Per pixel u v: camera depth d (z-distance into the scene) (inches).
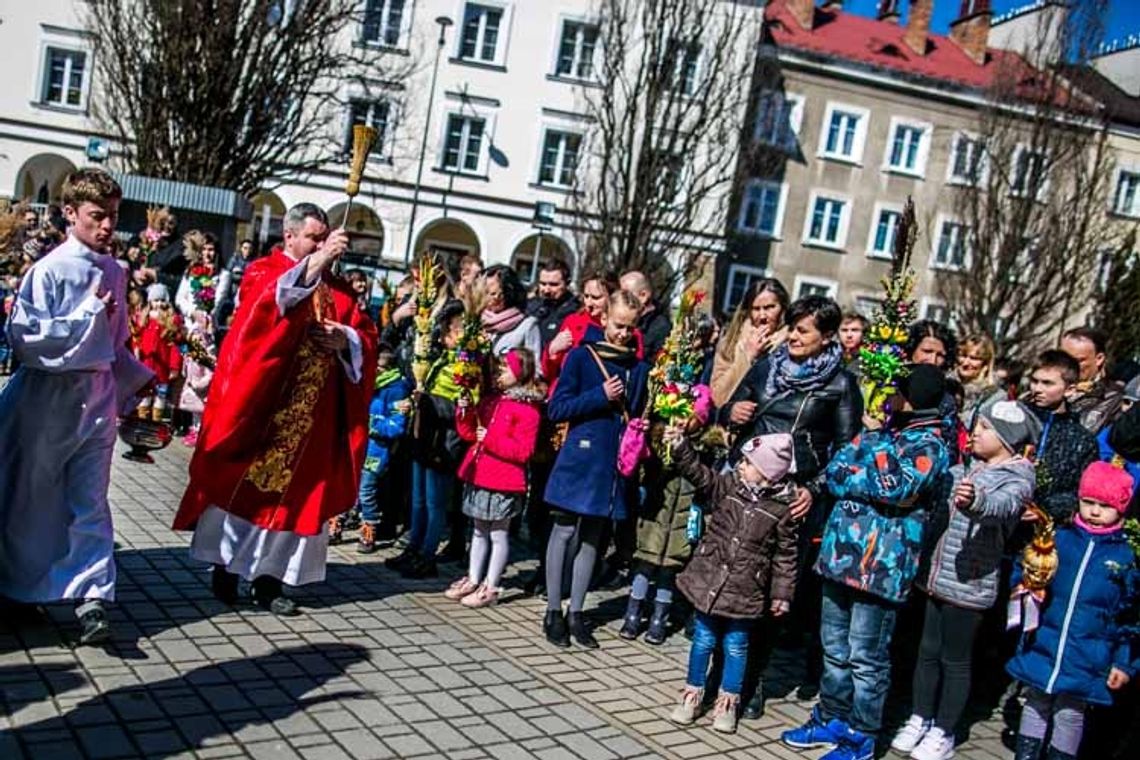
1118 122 1259.2
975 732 207.9
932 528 185.8
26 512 164.4
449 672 183.5
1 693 145.2
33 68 1135.6
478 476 227.6
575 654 208.1
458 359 229.1
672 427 184.4
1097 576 166.9
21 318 158.2
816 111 1255.5
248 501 191.2
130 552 222.5
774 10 1349.7
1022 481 169.3
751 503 178.4
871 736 174.2
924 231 1277.1
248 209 537.0
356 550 264.1
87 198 165.9
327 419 198.4
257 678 165.6
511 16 1164.5
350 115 1129.4
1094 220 937.5
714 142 873.5
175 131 605.6
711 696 197.5
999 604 229.9
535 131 1175.6
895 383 177.9
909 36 1360.7
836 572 174.7
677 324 211.0
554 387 232.5
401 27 1149.7
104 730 139.2
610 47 870.4
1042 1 1101.7
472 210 1172.5
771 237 1248.2
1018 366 348.8
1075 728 169.9
